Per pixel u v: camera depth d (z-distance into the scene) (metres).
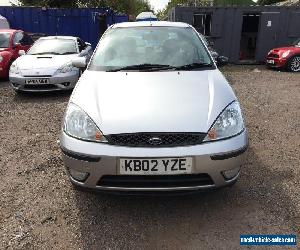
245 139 2.68
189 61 3.51
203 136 2.50
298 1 18.09
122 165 2.45
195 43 3.79
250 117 5.57
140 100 2.72
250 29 15.09
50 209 2.85
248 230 2.55
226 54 14.55
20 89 6.94
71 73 7.01
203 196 3.02
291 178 3.36
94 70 3.42
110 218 2.72
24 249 2.37
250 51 15.24
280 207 2.85
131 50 3.65
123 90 2.88
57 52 7.98
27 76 6.80
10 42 9.45
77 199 3.00
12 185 3.26
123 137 2.48
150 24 4.08
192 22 14.30
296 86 8.75
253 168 3.58
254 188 3.16
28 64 7.02
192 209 2.83
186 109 2.62
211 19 14.21
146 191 2.49
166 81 3.05
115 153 2.44
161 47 3.68
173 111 2.59
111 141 2.48
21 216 2.75
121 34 3.90
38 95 7.28
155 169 2.44
